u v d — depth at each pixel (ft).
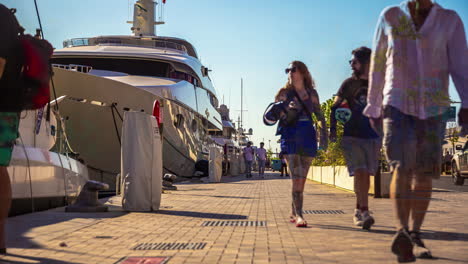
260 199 36.52
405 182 11.37
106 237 17.30
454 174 64.44
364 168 19.44
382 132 12.69
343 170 48.26
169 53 82.99
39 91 13.44
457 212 24.30
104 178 59.00
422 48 11.58
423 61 11.57
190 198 37.81
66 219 22.88
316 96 20.92
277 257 13.23
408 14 11.68
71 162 37.14
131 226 20.36
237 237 17.08
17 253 14.15
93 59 76.48
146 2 106.22
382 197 35.32
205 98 103.04
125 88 57.26
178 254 13.92
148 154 27.61
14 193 26.50
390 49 11.72
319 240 16.16
